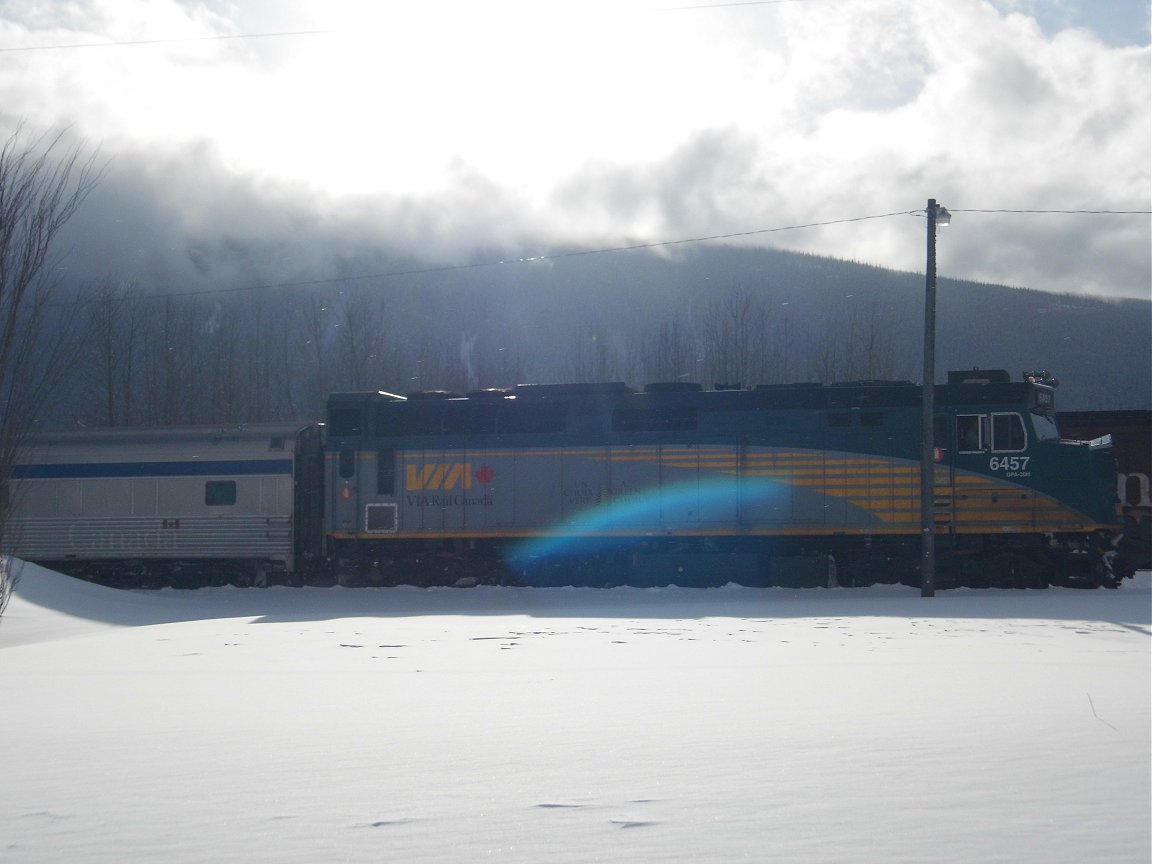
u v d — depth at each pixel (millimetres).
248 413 52406
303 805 5648
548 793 5797
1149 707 8375
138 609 24156
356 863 4602
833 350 52719
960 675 10641
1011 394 25922
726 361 51844
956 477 25953
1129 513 29328
